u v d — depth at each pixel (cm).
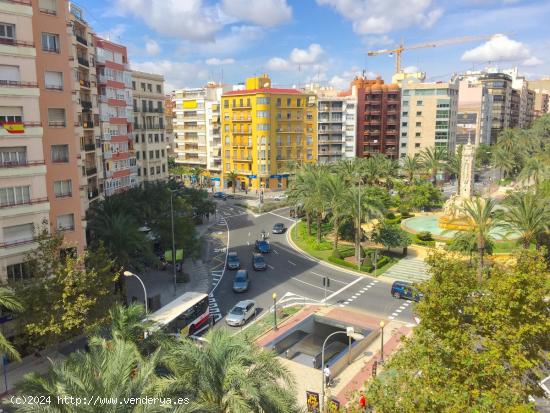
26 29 3597
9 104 3544
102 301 3462
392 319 4331
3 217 3531
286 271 5859
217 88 14912
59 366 1989
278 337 3909
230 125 13075
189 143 14975
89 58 6056
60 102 4041
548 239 5031
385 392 2097
